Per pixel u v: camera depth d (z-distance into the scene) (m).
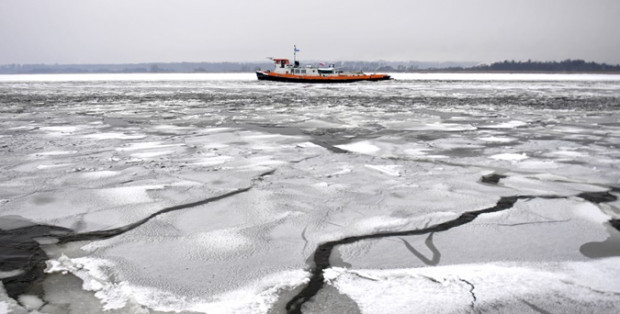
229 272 3.02
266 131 10.07
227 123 11.55
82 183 5.34
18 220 4.06
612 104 17.97
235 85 36.94
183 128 10.53
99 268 3.07
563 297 2.67
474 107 16.67
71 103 18.39
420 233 3.76
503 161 6.78
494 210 4.37
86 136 9.24
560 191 5.05
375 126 11.00
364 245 3.50
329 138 9.06
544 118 12.86
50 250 3.38
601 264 3.15
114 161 6.64
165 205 4.51
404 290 2.76
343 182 5.45
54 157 6.95
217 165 6.39
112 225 3.94
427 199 4.74
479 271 3.03
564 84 40.78
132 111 14.88
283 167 6.27
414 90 29.36
